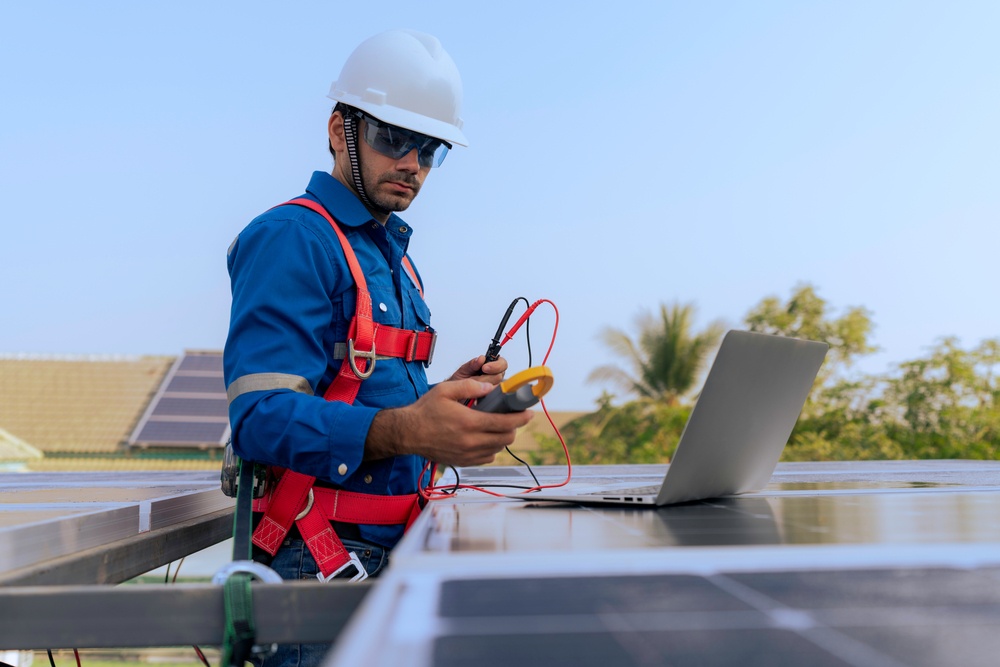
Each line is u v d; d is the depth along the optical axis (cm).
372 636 37
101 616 70
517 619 42
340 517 133
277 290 129
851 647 37
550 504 116
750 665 35
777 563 57
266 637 70
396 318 150
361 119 153
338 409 115
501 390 109
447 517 96
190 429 2861
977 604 46
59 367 3253
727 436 111
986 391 2950
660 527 83
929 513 98
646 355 2781
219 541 174
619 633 40
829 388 3033
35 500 148
